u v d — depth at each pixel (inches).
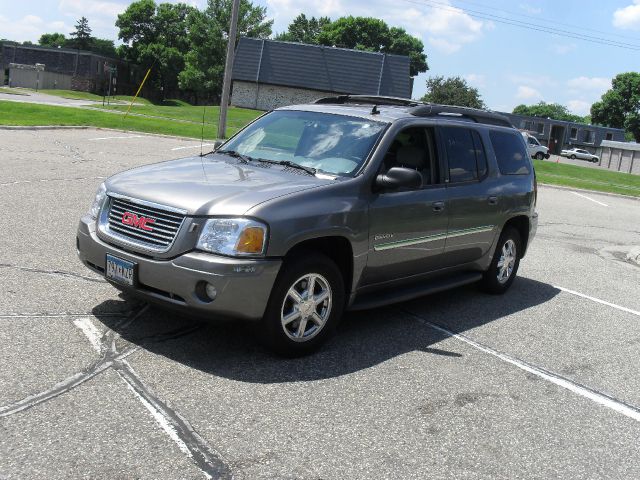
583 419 175.5
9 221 321.1
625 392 198.5
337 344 208.8
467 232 253.8
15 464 123.0
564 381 201.2
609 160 2361.0
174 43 4325.8
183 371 172.7
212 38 3457.2
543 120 3695.9
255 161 220.5
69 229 318.3
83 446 131.9
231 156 229.0
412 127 232.5
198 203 175.9
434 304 272.4
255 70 2384.4
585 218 660.1
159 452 133.0
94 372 165.6
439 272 250.8
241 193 182.1
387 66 2380.7
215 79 3508.9
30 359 168.4
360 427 154.7
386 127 223.3
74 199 398.6
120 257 181.9
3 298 210.2
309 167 212.2
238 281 169.8
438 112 255.6
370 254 207.2
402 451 146.0
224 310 171.3
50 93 2659.9
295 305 185.8
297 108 248.1
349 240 197.2
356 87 2359.7
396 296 225.0
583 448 158.6
